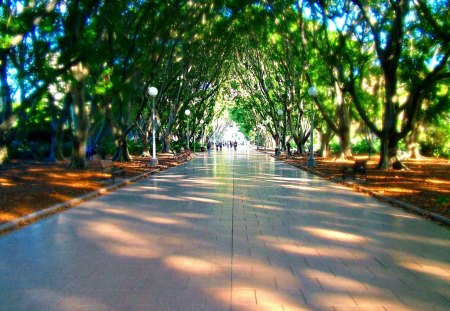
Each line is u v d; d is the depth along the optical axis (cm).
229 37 3297
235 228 825
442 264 588
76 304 452
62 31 1630
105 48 1802
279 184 1664
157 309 437
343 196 1301
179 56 3159
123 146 3100
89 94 2453
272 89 4409
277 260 607
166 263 595
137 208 1070
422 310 434
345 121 3092
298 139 4138
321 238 741
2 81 2188
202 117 5603
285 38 2905
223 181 1786
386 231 795
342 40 2136
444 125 3497
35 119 3225
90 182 1644
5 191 1345
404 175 1911
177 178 1938
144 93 2986
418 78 2058
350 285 505
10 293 486
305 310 434
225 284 509
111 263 596
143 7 2066
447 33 1547
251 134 10731
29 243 711
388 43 1977
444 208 997
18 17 1330
